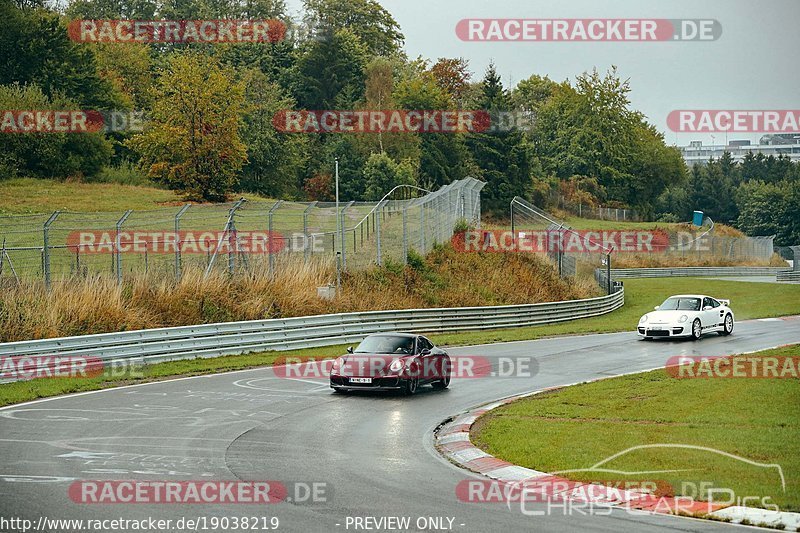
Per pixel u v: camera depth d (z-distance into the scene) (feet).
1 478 112.98
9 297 257.55
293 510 100.12
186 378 231.91
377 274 393.91
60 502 101.24
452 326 374.02
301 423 166.50
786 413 166.20
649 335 321.11
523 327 411.34
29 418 165.27
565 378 233.96
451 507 102.83
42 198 651.66
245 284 327.67
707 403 178.60
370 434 156.25
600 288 543.39
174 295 299.58
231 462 127.34
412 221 532.32
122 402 188.24
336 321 321.11
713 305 335.26
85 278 286.66
